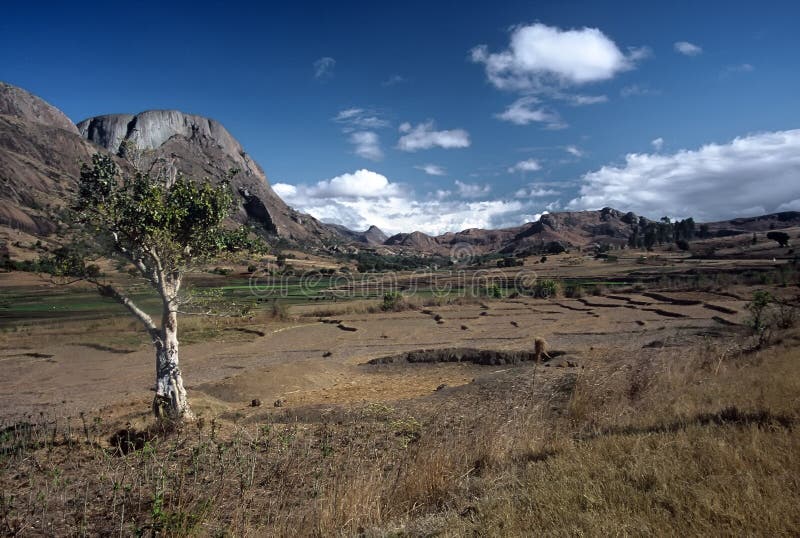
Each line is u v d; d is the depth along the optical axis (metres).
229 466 6.43
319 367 19.31
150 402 11.59
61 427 9.53
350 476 5.84
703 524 3.65
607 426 6.95
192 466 6.65
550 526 3.99
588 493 4.38
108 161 9.03
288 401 14.69
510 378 13.63
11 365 22.70
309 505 5.29
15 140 166.38
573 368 13.77
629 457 5.23
